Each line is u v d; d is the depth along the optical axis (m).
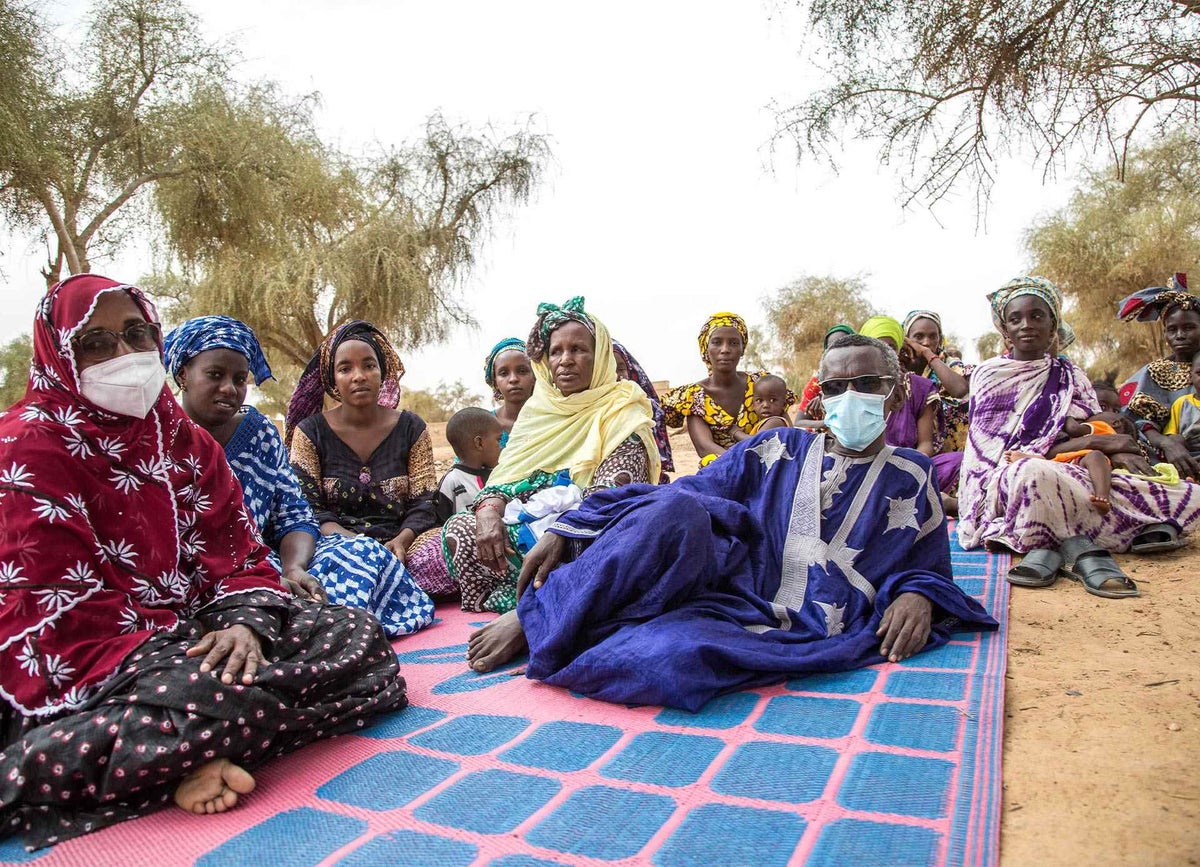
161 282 23.67
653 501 3.27
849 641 3.18
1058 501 4.62
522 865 1.93
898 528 3.48
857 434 3.41
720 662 2.92
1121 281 24.73
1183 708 2.63
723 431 6.97
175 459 2.86
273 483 3.98
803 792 2.20
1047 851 1.90
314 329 21.55
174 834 2.19
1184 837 1.91
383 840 2.09
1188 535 5.00
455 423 5.34
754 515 3.56
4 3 12.49
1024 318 5.10
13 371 35.44
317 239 21.59
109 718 2.26
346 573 4.04
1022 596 4.19
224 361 3.69
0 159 12.53
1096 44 6.64
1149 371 6.43
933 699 2.78
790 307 40.28
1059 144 7.04
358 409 5.04
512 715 2.90
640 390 4.41
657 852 1.95
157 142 16.64
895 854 1.89
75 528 2.49
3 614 2.38
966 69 7.17
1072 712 2.67
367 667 2.85
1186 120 7.20
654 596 3.16
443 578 4.73
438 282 23.14
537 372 4.59
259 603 2.68
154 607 2.69
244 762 2.43
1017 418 5.13
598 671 2.95
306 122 20.97
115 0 15.84
